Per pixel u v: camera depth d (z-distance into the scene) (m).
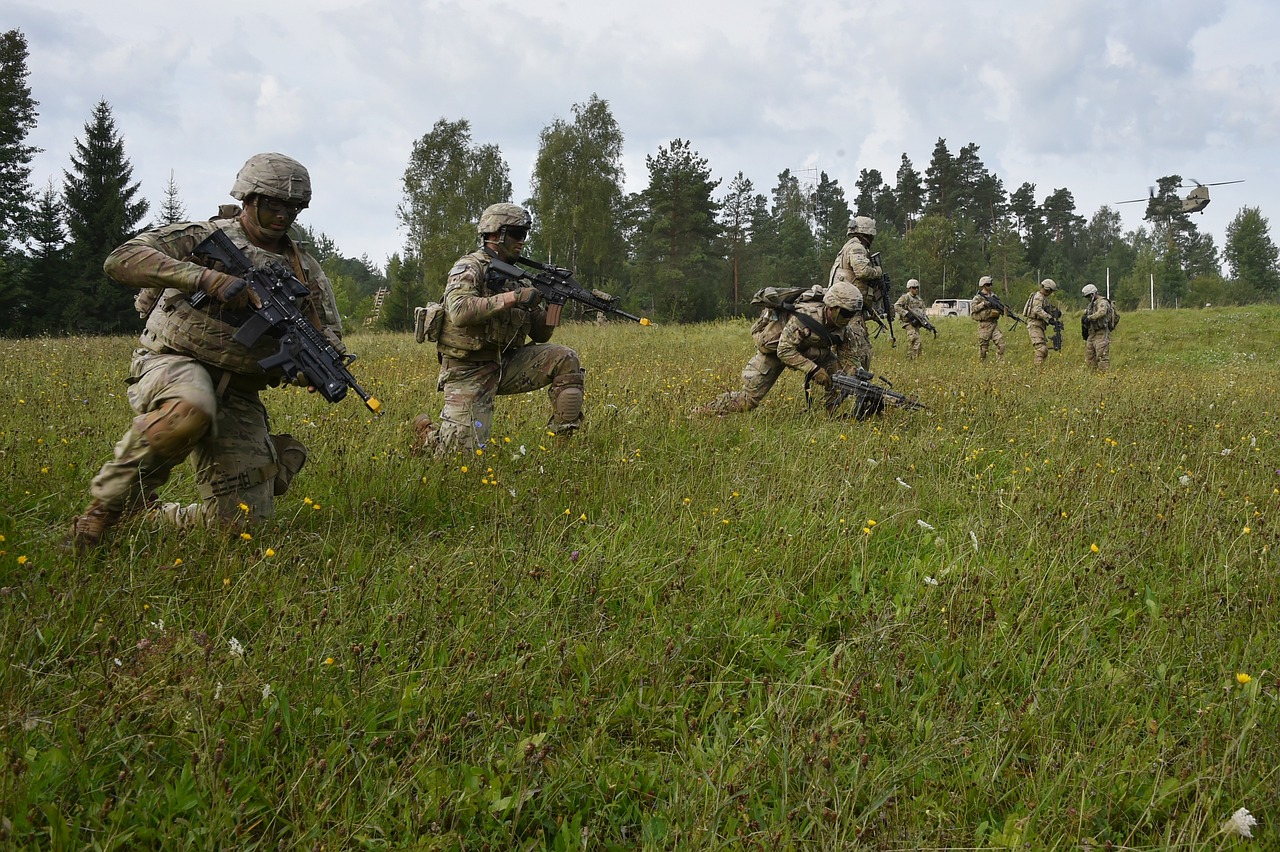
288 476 4.27
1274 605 3.66
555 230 53.09
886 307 10.81
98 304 41.66
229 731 2.53
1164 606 3.79
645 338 22.47
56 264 42.09
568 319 48.53
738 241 59.88
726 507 4.82
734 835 2.36
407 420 6.84
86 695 2.61
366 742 2.62
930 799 2.53
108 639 2.80
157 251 3.69
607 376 10.90
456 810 2.37
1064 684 3.13
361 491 4.69
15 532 3.75
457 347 5.68
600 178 52.84
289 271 3.95
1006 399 9.02
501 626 3.28
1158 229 104.00
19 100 50.22
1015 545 4.43
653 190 52.28
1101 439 6.85
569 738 2.76
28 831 2.10
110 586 3.29
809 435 6.79
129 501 3.75
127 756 2.39
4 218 49.31
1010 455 6.55
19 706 2.47
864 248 9.91
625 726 2.89
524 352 6.08
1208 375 16.25
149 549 3.71
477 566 3.79
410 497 4.74
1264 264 75.19
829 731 2.75
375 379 9.48
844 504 4.91
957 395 9.09
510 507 4.59
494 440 6.05
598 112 53.25
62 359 11.27
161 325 3.85
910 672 3.16
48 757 2.29
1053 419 7.83
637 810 2.52
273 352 3.92
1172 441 6.84
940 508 5.16
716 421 7.39
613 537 4.21
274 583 3.43
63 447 5.28
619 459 5.59
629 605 3.68
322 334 4.04
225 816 2.22
